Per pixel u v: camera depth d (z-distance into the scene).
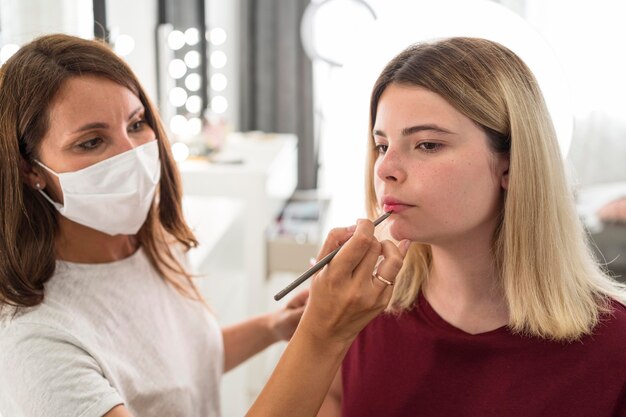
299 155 3.95
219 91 3.17
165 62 2.60
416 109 0.82
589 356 0.85
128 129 1.01
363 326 0.82
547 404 0.86
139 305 1.05
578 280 0.91
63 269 0.99
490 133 0.83
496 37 0.93
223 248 2.00
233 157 2.71
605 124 3.71
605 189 3.35
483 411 0.90
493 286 0.92
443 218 0.84
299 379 0.82
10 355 0.90
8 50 1.78
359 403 0.99
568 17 3.67
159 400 1.02
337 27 3.54
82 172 0.94
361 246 0.77
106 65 0.95
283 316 1.21
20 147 0.94
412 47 0.87
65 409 0.86
